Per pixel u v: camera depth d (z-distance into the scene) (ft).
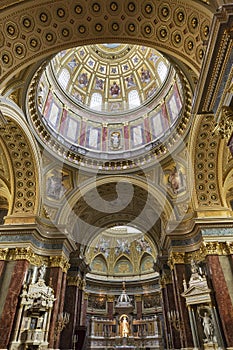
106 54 74.28
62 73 66.13
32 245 47.09
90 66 74.02
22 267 43.83
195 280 43.37
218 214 46.44
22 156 47.65
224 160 46.44
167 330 61.21
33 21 25.26
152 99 65.57
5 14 23.81
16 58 26.81
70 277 64.44
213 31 17.94
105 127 66.39
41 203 50.65
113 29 26.99
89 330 83.51
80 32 27.04
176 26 24.62
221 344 36.60
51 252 50.55
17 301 41.06
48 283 47.60
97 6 25.18
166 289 61.00
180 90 52.03
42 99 54.03
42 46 27.09
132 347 73.46
